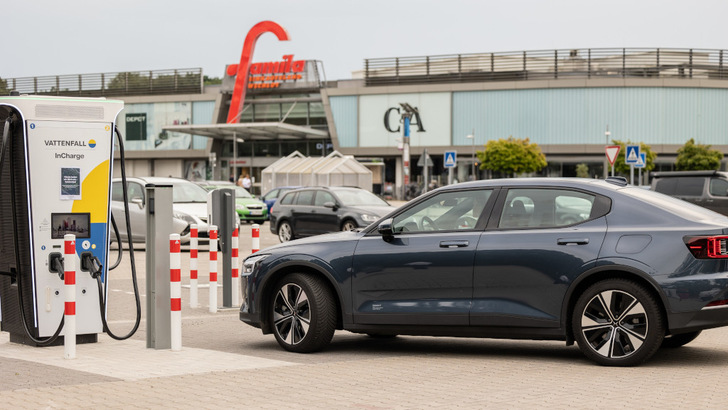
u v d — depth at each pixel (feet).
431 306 26.21
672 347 28.12
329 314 27.48
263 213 114.83
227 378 22.99
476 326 25.75
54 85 256.11
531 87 215.92
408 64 229.45
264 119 236.43
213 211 40.22
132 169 251.60
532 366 25.00
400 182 228.63
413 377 23.24
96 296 28.76
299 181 146.30
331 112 229.66
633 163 96.22
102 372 23.76
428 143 223.92
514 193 26.22
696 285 23.62
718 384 21.99
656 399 20.11
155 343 28.12
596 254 24.52
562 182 25.96
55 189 27.78
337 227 77.92
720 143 214.90
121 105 28.66
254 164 238.68
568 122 214.07
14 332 28.91
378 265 26.78
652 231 24.35
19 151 27.55
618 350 24.44
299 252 27.86
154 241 28.07
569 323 25.17
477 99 220.23
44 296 27.94
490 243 25.68
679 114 212.64
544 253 24.99
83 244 28.30
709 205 73.77
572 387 21.65
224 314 38.24
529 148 206.80
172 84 243.81
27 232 27.66
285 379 22.90
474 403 19.75
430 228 26.86
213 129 213.46
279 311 28.19
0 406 19.31
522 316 25.20
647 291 24.12
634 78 211.41
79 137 28.02
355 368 24.73
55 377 22.95
